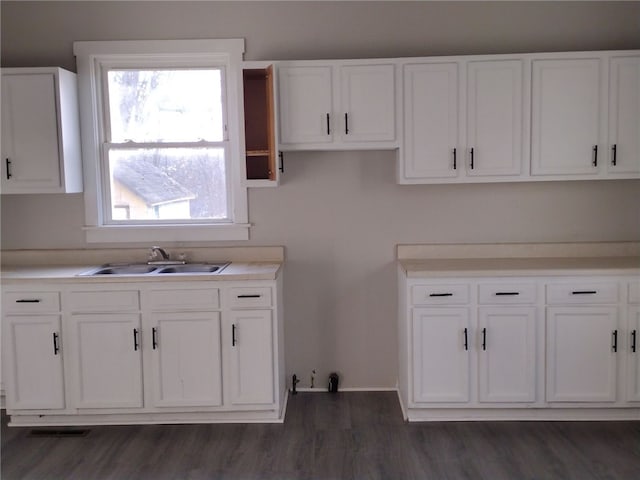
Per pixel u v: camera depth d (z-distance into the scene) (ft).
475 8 12.09
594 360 10.85
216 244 12.62
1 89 11.34
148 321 10.86
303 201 12.53
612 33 12.04
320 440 10.46
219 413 11.25
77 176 12.10
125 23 12.11
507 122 11.35
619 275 10.72
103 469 9.52
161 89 12.51
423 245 12.47
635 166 11.36
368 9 12.14
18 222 12.56
